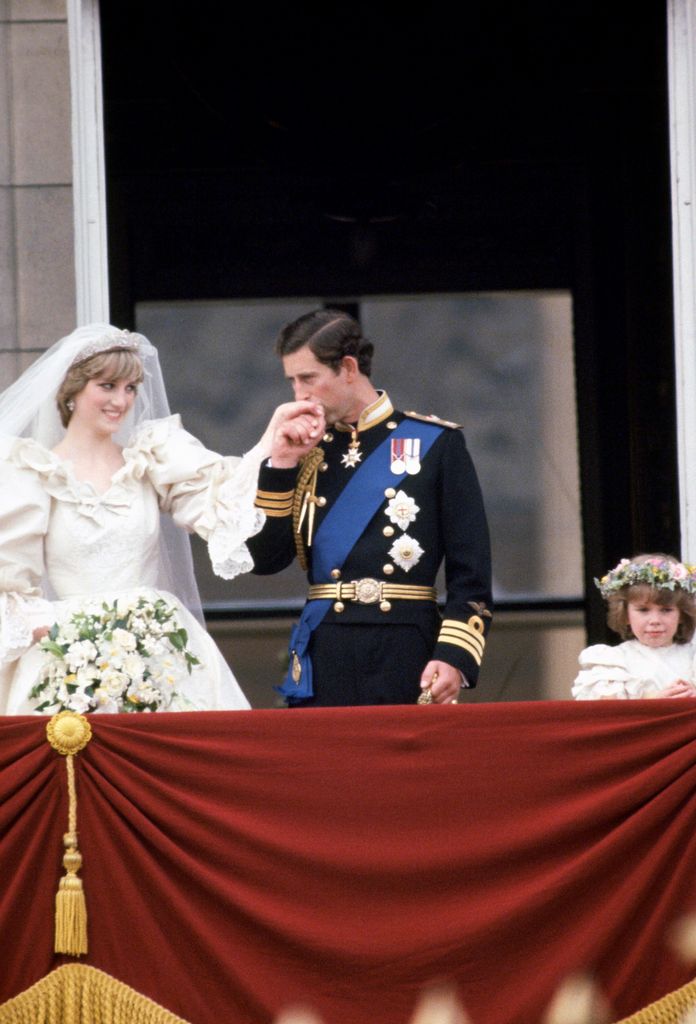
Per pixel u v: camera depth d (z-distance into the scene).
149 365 20.58
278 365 50.12
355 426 19.56
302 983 16.34
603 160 38.00
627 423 38.03
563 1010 14.91
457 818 16.61
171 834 16.59
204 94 36.28
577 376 39.53
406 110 36.84
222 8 34.62
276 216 39.56
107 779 16.69
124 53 35.38
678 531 36.44
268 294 39.88
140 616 18.25
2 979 16.42
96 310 23.53
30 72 23.47
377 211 38.00
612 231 38.16
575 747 16.70
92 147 23.80
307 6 34.75
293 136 37.03
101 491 19.48
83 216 23.59
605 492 38.28
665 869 16.55
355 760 16.69
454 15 35.25
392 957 16.36
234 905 16.41
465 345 50.56
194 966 16.44
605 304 38.31
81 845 16.61
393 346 50.78
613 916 16.39
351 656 18.75
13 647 18.23
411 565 18.97
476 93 36.75
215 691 19.50
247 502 19.14
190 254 39.53
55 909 16.48
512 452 49.69
